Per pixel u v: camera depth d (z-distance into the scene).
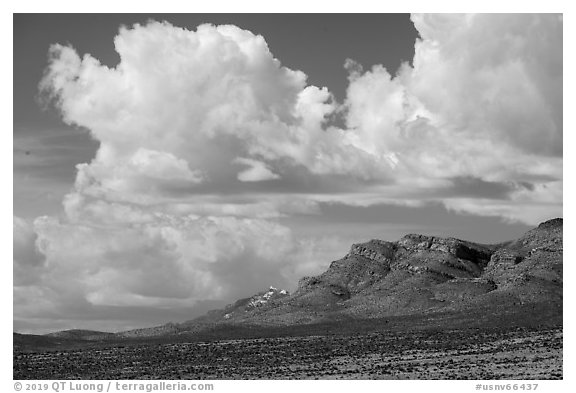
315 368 166.38
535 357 164.00
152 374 162.62
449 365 162.00
